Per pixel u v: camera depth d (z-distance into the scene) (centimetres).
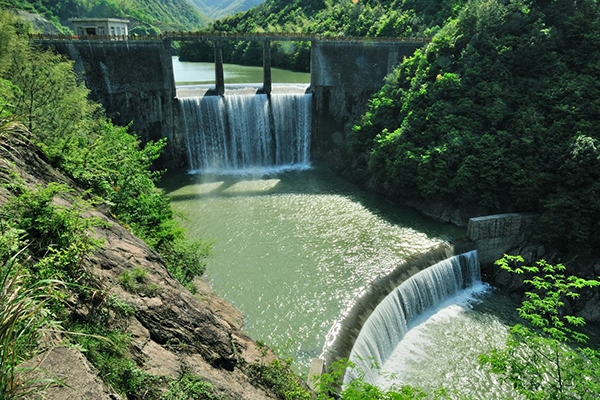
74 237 1712
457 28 6650
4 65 3822
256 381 2097
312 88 7669
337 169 7012
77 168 2900
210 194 5938
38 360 1016
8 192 1803
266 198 5831
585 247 4372
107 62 6238
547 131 5084
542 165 4919
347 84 7700
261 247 4481
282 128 7488
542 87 5553
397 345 3631
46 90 3775
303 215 5309
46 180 2336
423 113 5912
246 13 19512
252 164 7369
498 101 5509
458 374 3316
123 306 1678
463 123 5562
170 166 6931
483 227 4659
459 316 4034
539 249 4619
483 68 5934
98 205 2656
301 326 3331
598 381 1642
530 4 6319
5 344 828
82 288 1529
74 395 992
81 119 4300
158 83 6625
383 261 4234
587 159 4538
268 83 7344
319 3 16088
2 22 4312
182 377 1605
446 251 4481
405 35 10050
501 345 3625
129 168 3891
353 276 3975
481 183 5094
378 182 6122
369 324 3384
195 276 3706
